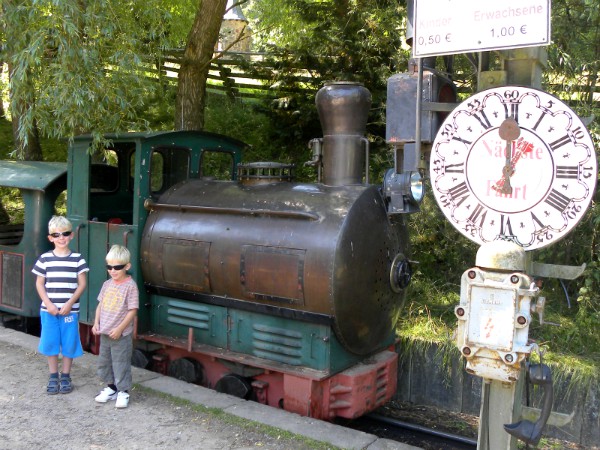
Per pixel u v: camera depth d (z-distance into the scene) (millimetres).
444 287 6945
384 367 5156
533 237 2688
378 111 8117
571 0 5922
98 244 5906
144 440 3875
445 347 5691
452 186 2855
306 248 4555
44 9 5652
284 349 4875
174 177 6004
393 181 4680
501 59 2920
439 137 2875
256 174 5367
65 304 4539
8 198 10258
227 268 4977
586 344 5547
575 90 6098
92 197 6352
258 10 10445
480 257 2678
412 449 3812
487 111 2750
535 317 5969
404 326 6125
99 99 6098
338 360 4758
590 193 2541
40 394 4605
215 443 3861
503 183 2725
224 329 5227
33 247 6555
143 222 5652
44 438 3861
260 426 4105
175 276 5352
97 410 4340
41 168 6867
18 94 6129
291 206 4824
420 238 7180
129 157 6656
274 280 4703
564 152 2592
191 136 6062
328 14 8461
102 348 4438
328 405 4691
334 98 4930
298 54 8820
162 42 6566
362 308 4660
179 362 5469
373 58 8109
